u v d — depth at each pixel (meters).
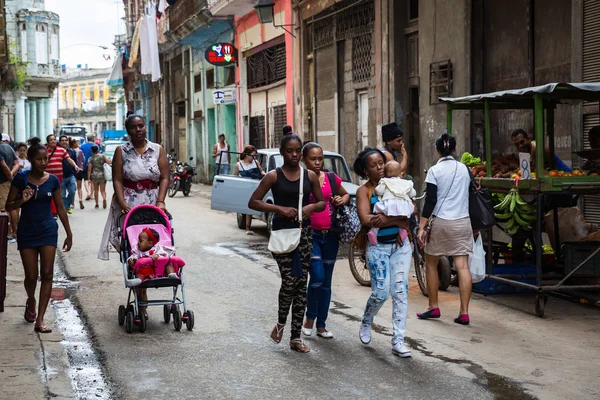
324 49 20.36
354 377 6.04
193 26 31.14
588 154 8.71
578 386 5.85
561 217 9.32
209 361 6.48
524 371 6.22
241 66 27.98
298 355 6.68
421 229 7.89
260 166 14.55
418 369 6.27
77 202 23.22
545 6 11.72
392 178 6.75
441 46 14.43
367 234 6.76
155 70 36.78
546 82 11.74
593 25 10.35
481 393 5.67
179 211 19.92
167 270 7.43
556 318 8.05
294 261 6.62
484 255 8.62
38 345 6.87
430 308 8.07
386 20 16.42
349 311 8.45
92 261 11.93
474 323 7.85
